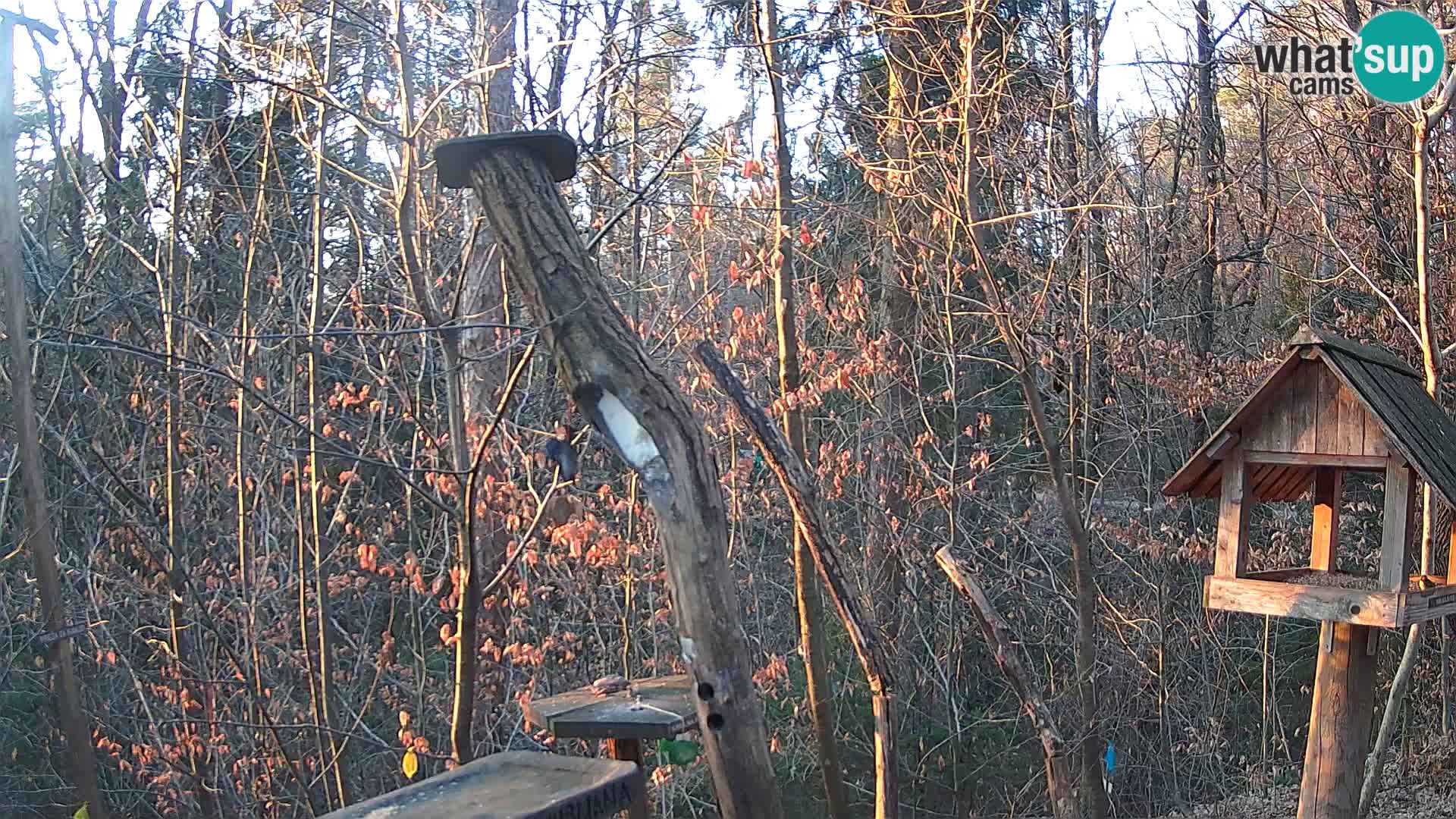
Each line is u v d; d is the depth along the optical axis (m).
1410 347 12.42
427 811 2.99
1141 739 12.33
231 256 11.18
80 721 8.19
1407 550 5.64
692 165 9.40
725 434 10.07
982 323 12.76
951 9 10.50
